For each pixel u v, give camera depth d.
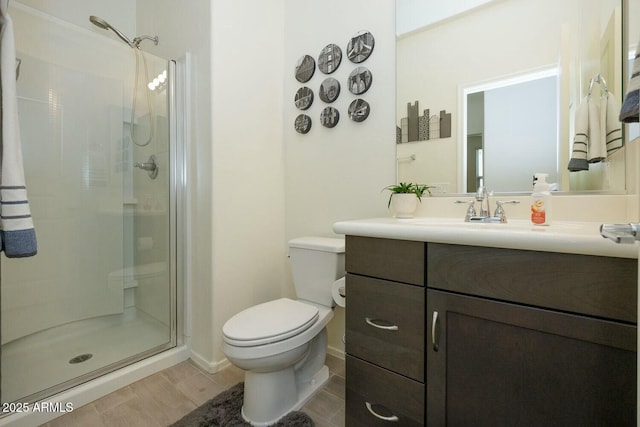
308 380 1.40
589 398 0.59
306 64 1.77
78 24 1.92
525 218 1.12
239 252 1.66
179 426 1.14
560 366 0.62
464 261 0.74
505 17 1.17
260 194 1.78
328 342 1.73
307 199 1.80
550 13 1.08
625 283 0.55
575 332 0.60
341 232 0.99
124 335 1.77
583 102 1.02
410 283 0.84
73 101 1.67
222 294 1.58
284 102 1.92
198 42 1.59
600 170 0.98
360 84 1.54
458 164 1.28
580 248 0.58
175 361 1.61
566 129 1.05
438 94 1.32
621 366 0.56
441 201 1.31
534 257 0.64
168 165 1.71
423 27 1.36
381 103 1.49
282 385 1.21
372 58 1.52
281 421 1.16
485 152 1.21
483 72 1.22
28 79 1.51
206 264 1.57
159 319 1.79
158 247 1.79
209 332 1.56
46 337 1.63
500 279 0.69
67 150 1.67
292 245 1.53
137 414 1.21
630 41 0.89
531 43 1.12
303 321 1.20
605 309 0.57
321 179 1.74
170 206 1.70
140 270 1.93
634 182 0.86
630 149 0.88
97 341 1.69
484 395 0.72
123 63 1.78
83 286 1.77
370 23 1.52
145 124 1.80
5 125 0.91
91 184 1.78
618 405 0.56
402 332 0.85
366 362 0.94
